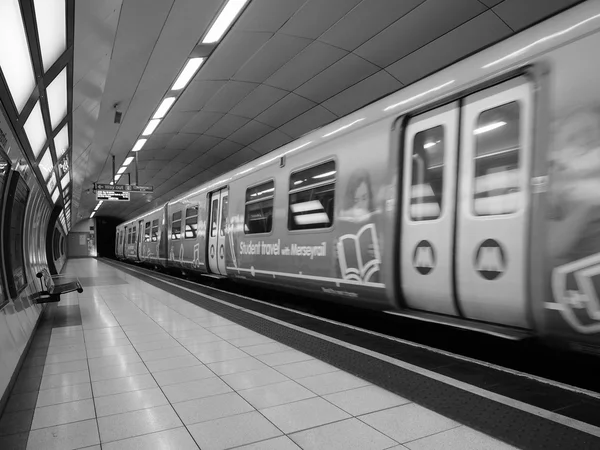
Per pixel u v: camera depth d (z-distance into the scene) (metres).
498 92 4.07
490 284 3.99
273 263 7.79
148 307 8.29
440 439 2.72
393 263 5.06
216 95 11.81
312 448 2.67
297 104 12.34
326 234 6.27
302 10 7.76
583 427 2.75
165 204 16.81
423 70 9.41
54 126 7.14
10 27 3.49
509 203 3.87
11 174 4.77
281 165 7.70
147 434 2.91
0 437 2.89
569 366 4.72
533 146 3.69
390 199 5.13
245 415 3.17
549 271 3.50
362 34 8.63
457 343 5.90
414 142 4.96
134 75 9.43
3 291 4.62
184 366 4.39
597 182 3.22
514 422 2.88
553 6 6.96
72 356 4.84
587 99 3.34
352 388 3.66
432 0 7.49
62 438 2.87
